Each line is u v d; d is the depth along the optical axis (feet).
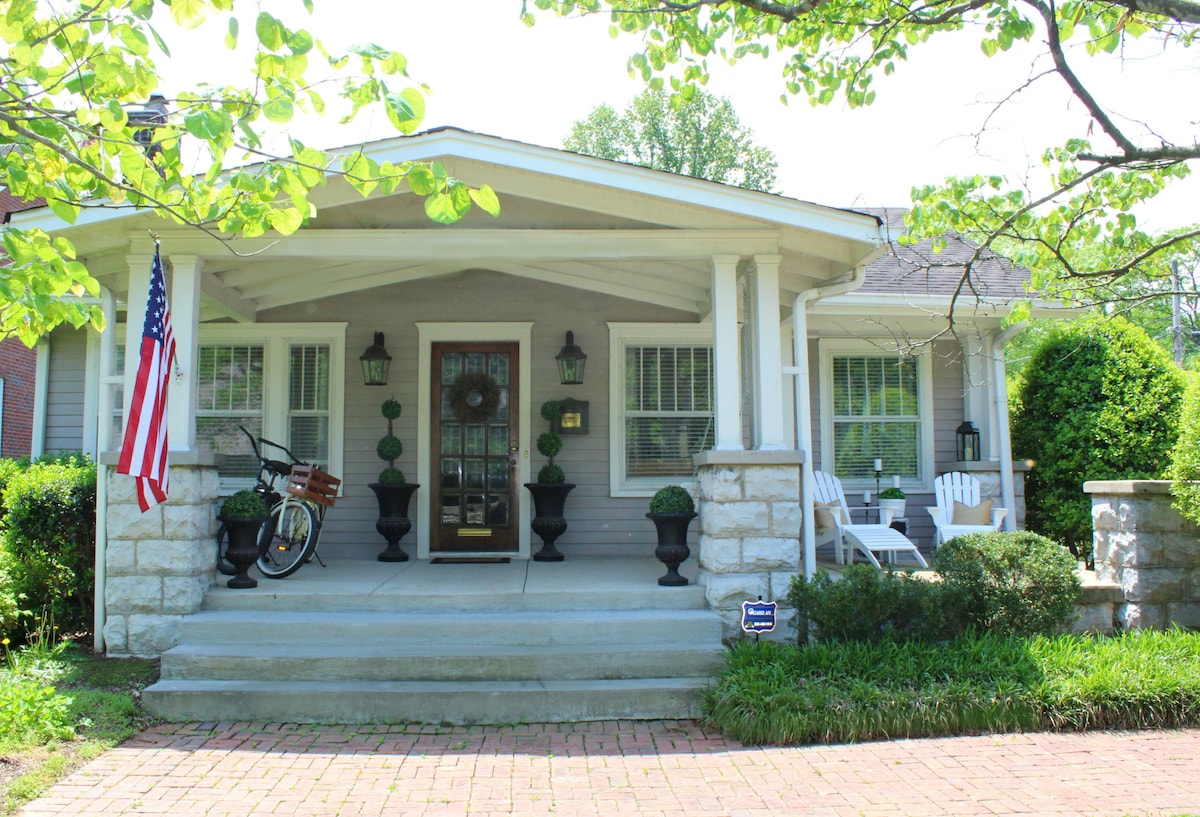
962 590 18.70
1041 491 29.76
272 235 20.40
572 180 19.52
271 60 11.34
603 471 27.78
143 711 16.88
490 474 27.71
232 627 18.99
